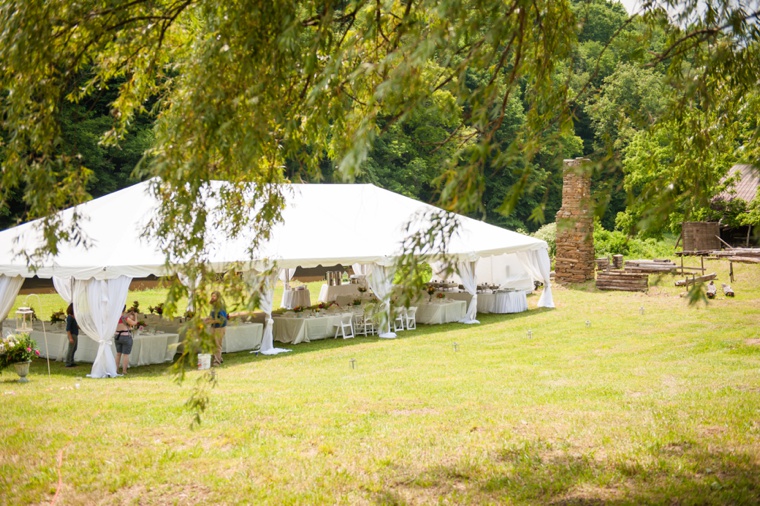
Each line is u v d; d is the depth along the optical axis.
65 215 13.19
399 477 6.82
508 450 7.39
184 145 4.98
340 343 17.86
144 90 6.49
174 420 9.21
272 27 5.03
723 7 4.59
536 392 10.57
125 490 6.73
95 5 5.49
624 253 35.56
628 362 13.30
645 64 5.99
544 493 6.29
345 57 4.86
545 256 23.61
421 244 3.94
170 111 5.97
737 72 6.20
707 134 6.89
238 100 5.09
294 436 8.36
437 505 6.10
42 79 5.35
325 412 9.53
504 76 4.52
